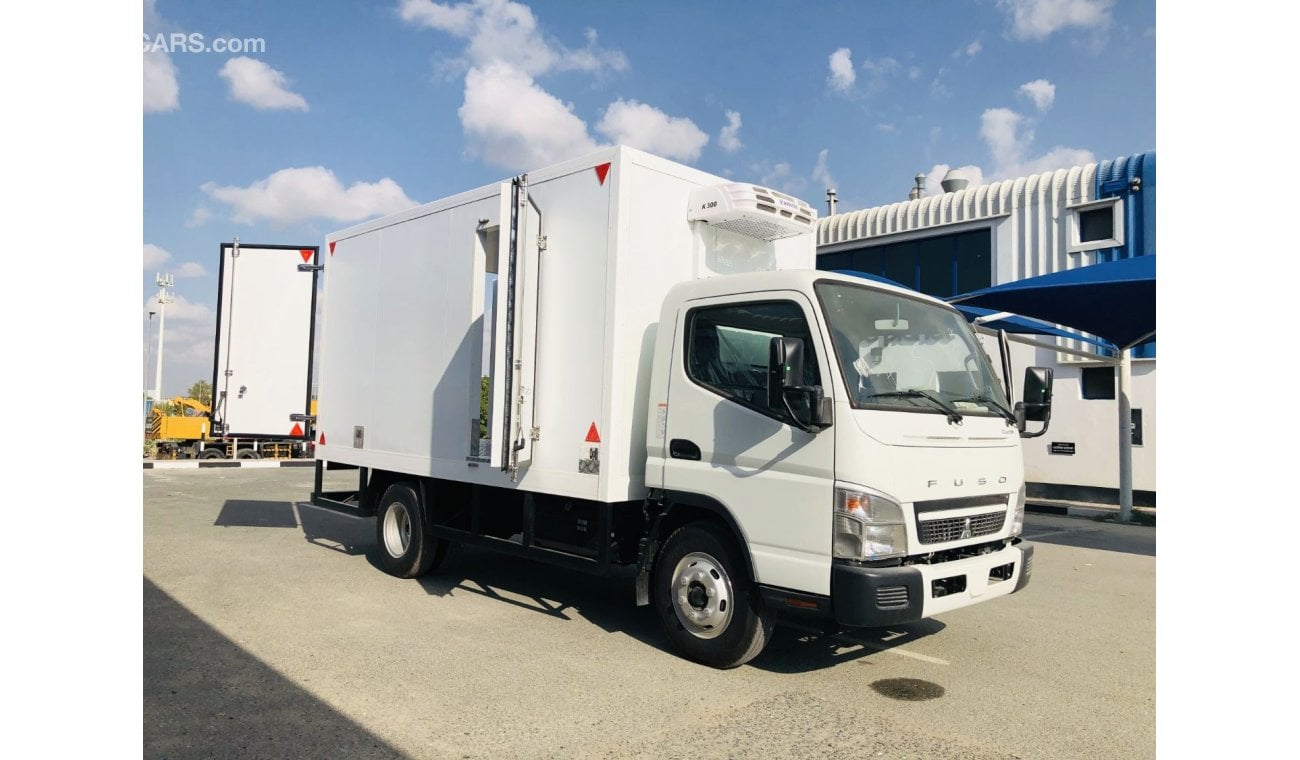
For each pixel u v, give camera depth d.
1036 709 4.88
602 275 5.80
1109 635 6.57
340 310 8.76
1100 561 9.82
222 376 12.25
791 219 6.29
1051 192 15.56
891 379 5.10
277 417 12.26
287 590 7.41
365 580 7.89
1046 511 14.29
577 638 6.10
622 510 5.97
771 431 5.05
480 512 7.09
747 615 5.19
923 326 5.61
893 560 4.76
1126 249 14.67
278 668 5.25
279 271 12.32
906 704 4.91
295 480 18.12
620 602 7.28
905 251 18.00
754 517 5.08
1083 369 15.39
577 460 5.88
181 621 6.30
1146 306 10.98
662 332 5.78
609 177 5.80
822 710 4.75
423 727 4.37
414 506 7.77
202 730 4.26
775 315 5.18
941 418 5.12
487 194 6.85
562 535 6.29
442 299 7.30
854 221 18.59
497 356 5.97
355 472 20.31
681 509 5.73
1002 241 16.20
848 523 4.65
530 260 6.18
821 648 6.03
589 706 4.71
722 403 5.33
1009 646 6.22
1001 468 5.50
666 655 5.73
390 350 7.93
